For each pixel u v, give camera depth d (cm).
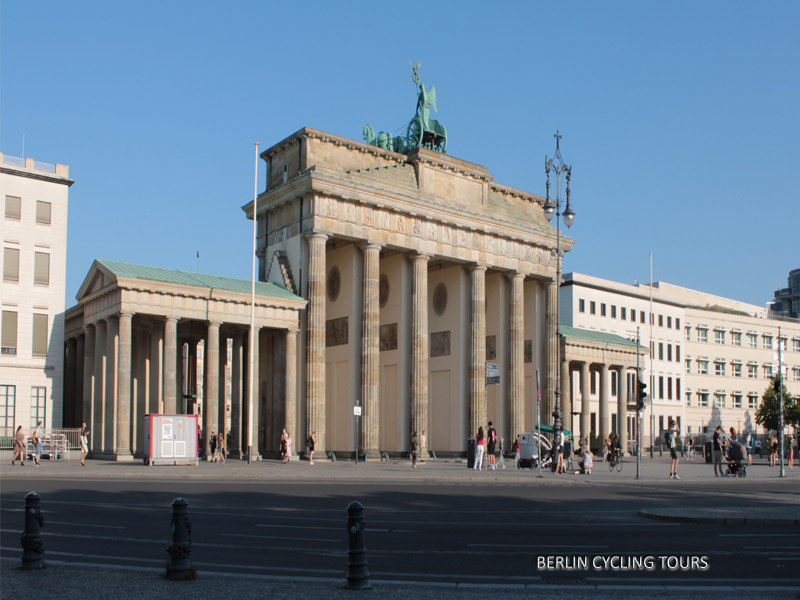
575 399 11762
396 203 7675
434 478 4691
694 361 14438
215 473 4678
